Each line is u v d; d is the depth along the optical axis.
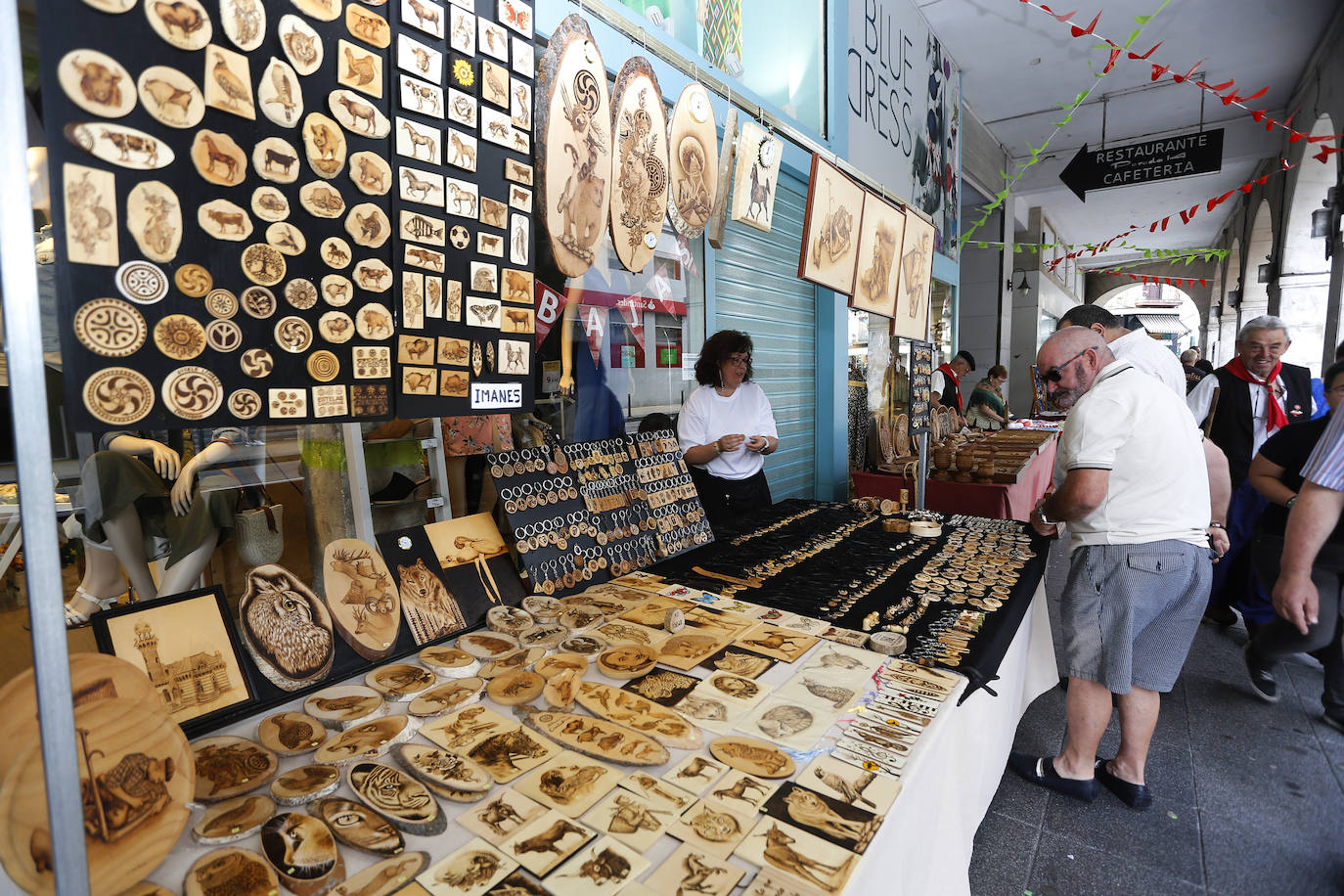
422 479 1.95
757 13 3.60
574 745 0.98
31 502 0.59
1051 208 12.44
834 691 1.17
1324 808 2.01
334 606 1.22
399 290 1.12
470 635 1.35
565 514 1.75
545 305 2.46
